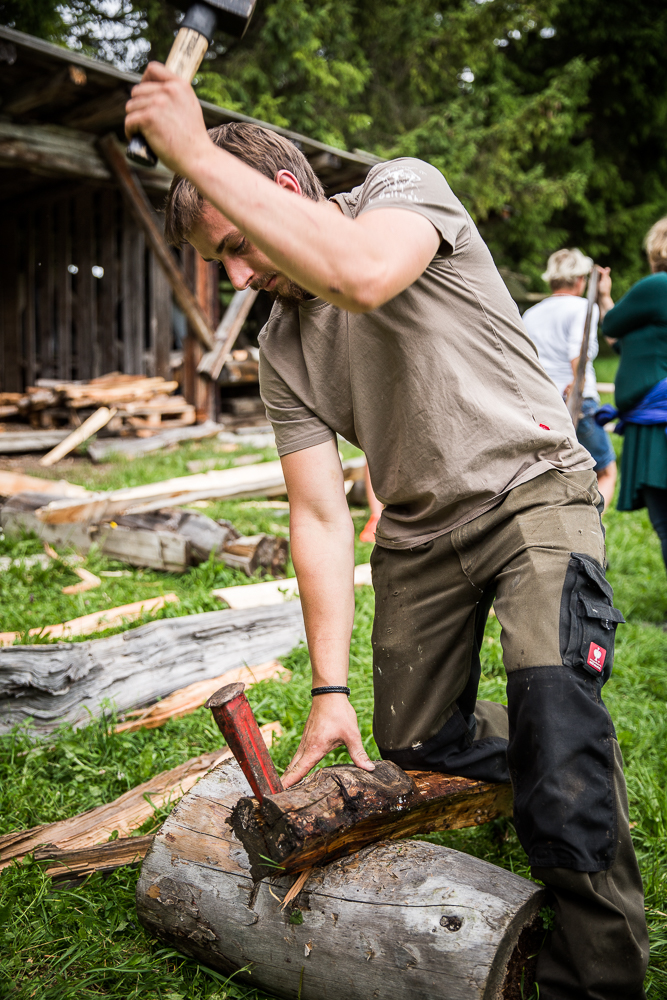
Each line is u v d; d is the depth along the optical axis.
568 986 1.62
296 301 1.94
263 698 3.36
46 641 3.82
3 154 8.83
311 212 1.30
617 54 23.88
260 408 12.73
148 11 16.41
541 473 1.83
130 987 1.87
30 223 12.39
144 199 9.99
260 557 5.01
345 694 1.96
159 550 5.19
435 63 18.92
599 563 1.80
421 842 1.84
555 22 23.11
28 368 12.83
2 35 7.07
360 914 1.69
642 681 3.90
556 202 19.62
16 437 10.04
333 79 16.62
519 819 1.68
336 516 2.08
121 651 3.32
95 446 9.92
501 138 18.97
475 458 1.83
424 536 1.97
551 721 1.63
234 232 1.69
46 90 7.96
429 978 1.58
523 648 1.70
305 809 1.66
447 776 2.07
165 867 1.94
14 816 2.54
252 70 16.09
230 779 2.05
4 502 6.11
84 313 11.98
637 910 1.67
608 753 1.65
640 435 4.37
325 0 17.36
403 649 2.05
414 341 1.80
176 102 1.25
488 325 1.85
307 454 2.08
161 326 11.60
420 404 1.83
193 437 10.92
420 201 1.57
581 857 1.57
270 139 1.75
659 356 4.32
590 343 5.39
